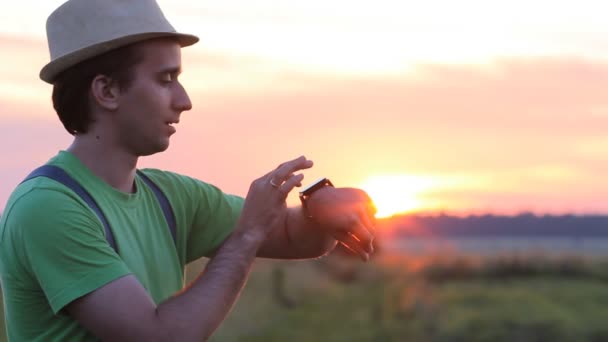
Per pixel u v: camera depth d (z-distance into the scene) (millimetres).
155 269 2982
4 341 9359
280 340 18797
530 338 23219
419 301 25406
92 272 2750
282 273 24391
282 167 2951
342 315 22125
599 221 176250
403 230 78312
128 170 2971
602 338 23531
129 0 2887
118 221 2893
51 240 2752
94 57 2887
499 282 36188
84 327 2824
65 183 2828
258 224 2896
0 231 2875
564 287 34344
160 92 2918
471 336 22453
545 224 167000
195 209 3215
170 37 2934
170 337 2711
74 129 2934
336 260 28031
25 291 2830
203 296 2766
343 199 3256
